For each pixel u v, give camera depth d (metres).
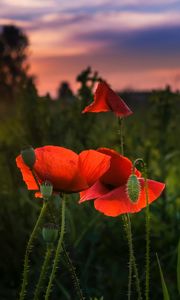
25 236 4.32
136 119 6.54
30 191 4.60
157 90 5.76
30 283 3.99
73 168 1.75
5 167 4.79
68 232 3.68
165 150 5.53
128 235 1.93
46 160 1.76
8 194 4.66
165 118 5.67
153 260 4.30
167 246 4.46
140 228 4.57
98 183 1.84
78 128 5.11
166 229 4.66
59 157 1.76
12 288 4.28
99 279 3.99
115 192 1.77
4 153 4.86
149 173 4.81
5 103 6.28
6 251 4.30
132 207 1.76
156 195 1.85
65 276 3.98
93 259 4.25
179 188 5.50
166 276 4.13
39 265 4.00
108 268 4.20
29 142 5.03
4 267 4.31
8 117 5.74
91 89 5.09
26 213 4.55
